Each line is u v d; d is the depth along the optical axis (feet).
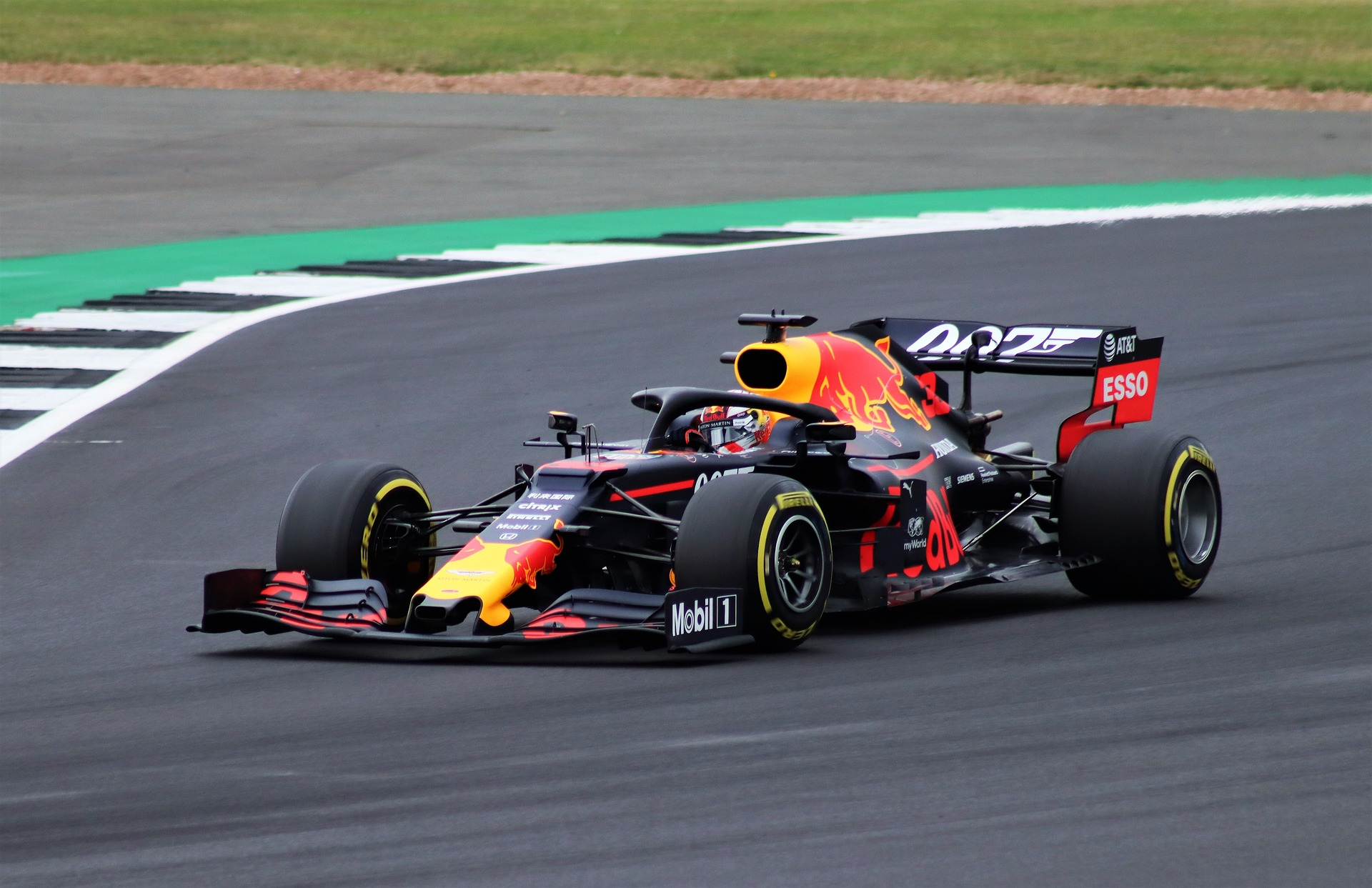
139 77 410.72
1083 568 94.73
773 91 396.37
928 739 67.62
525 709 73.20
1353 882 52.75
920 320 108.78
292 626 81.82
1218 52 436.35
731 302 191.93
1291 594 94.68
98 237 237.04
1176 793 60.90
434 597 78.23
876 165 299.38
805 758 65.41
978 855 55.42
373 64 426.51
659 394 91.81
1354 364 162.50
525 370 162.09
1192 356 167.43
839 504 92.22
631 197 270.26
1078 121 349.61
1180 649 82.64
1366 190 271.28
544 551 80.74
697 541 79.97
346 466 88.58
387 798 62.08
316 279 209.46
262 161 303.07
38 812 62.08
